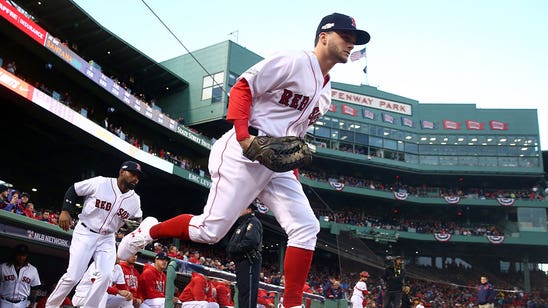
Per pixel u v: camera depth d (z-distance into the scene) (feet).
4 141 88.99
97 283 15.75
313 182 140.97
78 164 98.37
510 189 167.22
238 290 13.20
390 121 162.20
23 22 69.72
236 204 9.31
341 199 156.87
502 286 155.22
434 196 158.61
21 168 97.91
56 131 83.10
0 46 81.05
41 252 46.21
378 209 162.61
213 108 124.88
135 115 95.30
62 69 79.92
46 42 73.36
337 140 153.58
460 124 165.99
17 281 27.07
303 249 9.35
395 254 159.94
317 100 9.52
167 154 101.35
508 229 158.40
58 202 104.78
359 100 160.45
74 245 15.75
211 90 127.34
